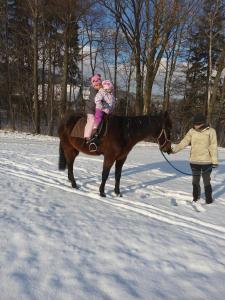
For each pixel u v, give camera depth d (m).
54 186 8.47
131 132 7.77
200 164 7.69
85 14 28.61
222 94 30.53
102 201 7.50
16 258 4.23
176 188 9.14
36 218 5.77
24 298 3.41
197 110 33.62
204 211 7.20
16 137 22.98
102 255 4.58
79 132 8.04
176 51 29.97
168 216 6.71
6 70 34.88
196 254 4.91
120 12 26.56
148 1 26.22
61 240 4.92
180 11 25.75
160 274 4.23
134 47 27.34
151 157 15.77
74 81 37.78
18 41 34.41
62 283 3.77
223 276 4.35
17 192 7.48
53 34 32.69
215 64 32.50
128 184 9.29
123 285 3.86
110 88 7.59
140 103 28.02
